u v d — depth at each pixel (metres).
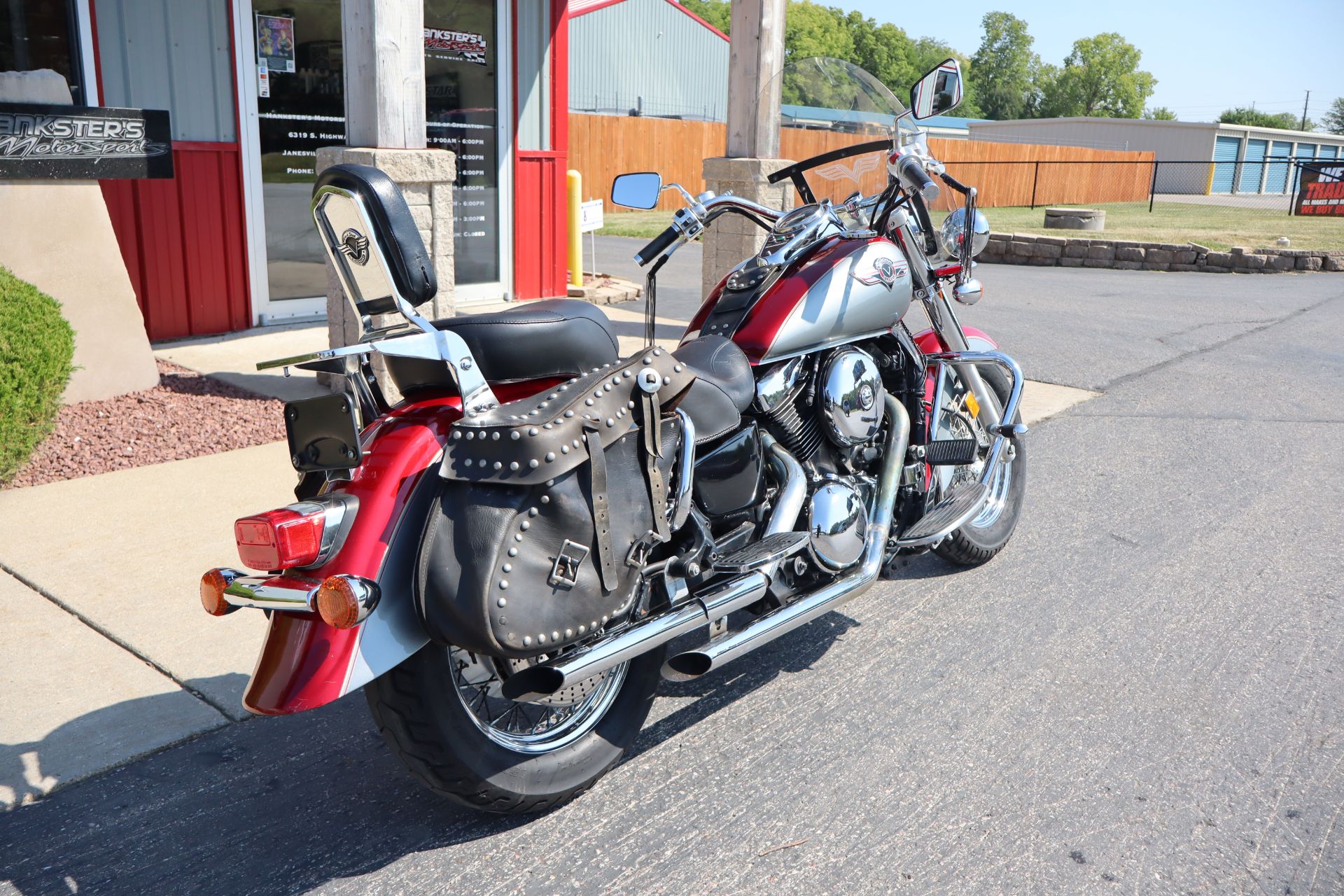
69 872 2.42
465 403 2.41
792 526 3.07
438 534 2.25
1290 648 3.61
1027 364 8.01
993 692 3.30
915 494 3.62
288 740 3.00
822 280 3.22
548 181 10.16
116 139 6.09
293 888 2.39
